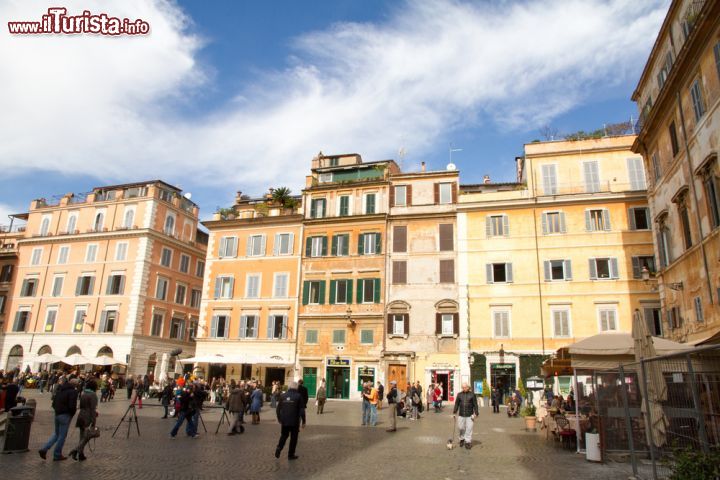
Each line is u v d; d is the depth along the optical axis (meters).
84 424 13.13
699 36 20.00
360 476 11.74
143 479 10.95
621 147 40.41
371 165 48.41
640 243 37.88
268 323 46.97
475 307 40.72
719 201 19.80
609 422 14.77
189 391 18.36
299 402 14.27
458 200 43.78
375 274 44.38
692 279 22.86
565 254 39.41
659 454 11.53
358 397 42.31
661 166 26.50
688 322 23.62
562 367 22.22
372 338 43.19
